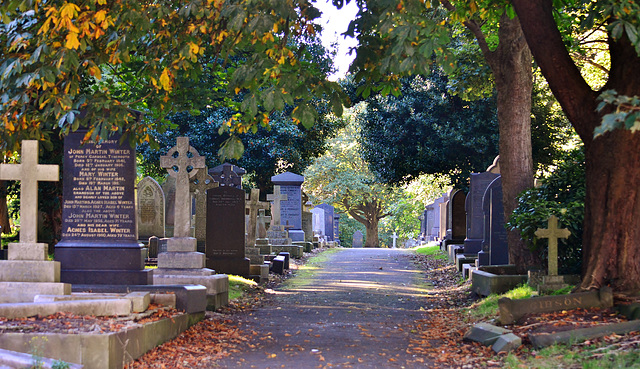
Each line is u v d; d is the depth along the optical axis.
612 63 9.11
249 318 11.27
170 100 11.62
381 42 9.01
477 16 14.57
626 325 7.55
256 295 14.49
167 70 9.96
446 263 22.44
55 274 8.39
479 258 16.70
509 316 8.66
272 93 8.16
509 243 14.38
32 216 8.45
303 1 8.71
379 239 66.38
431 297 14.73
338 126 33.44
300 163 33.38
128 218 10.98
